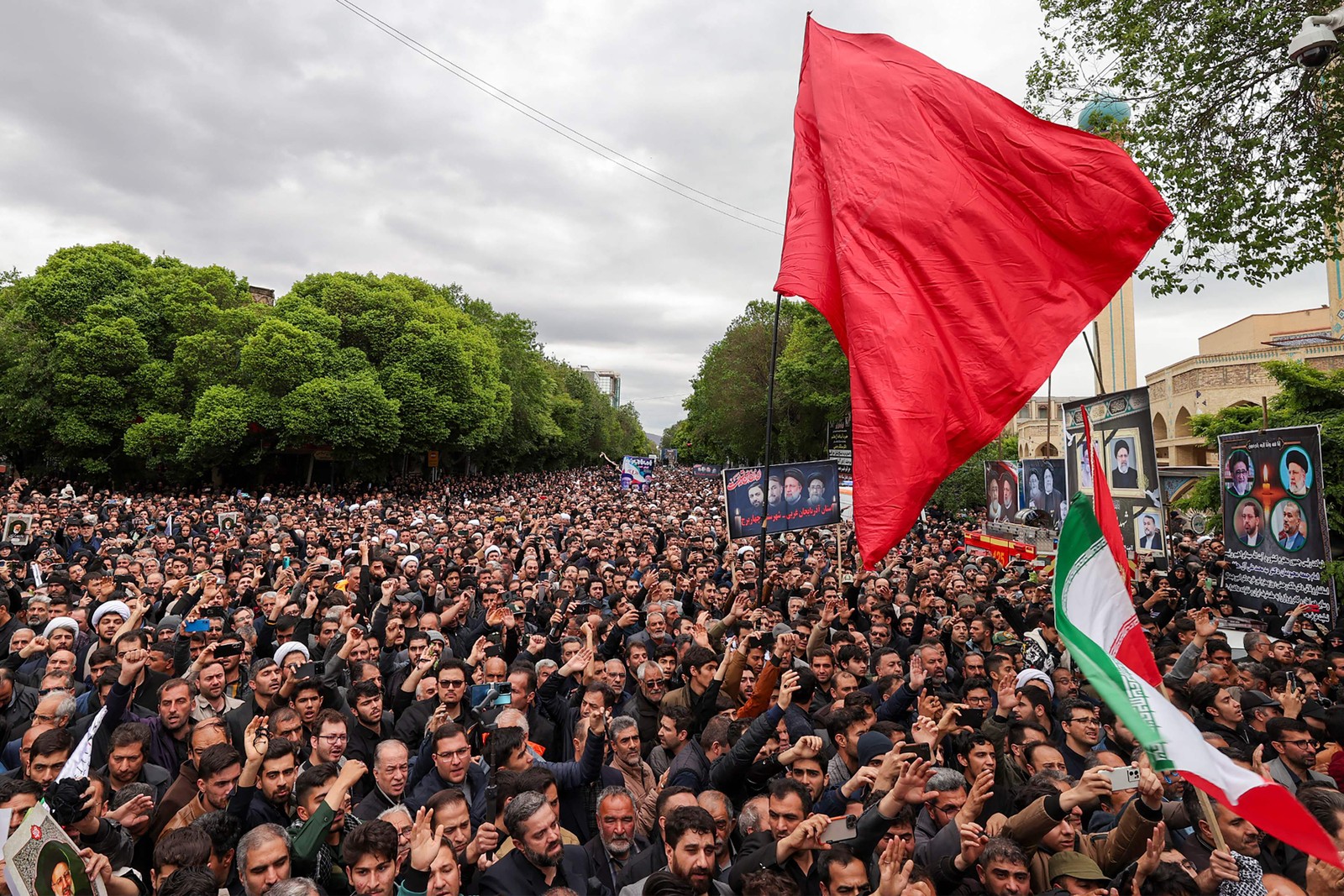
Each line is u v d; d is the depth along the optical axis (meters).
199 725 5.39
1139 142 12.48
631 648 8.27
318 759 5.41
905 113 6.50
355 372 43.25
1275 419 15.36
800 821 4.33
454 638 10.41
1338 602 11.05
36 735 5.43
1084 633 3.95
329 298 45.19
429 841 4.06
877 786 4.33
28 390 39.03
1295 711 6.39
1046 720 6.90
